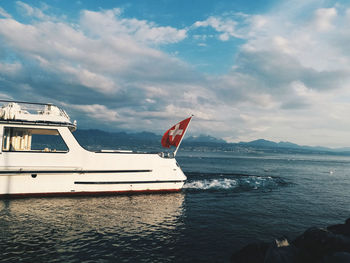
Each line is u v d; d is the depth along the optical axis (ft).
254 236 36.78
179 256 29.53
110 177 56.95
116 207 49.34
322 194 77.05
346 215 51.55
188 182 85.61
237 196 67.72
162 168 62.80
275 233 38.42
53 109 56.90
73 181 53.98
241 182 93.25
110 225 39.42
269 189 82.23
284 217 48.21
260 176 118.93
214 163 233.35
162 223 41.70
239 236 36.60
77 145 53.93
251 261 26.76
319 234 28.32
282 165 265.95
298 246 29.14
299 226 42.63
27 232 34.96
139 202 54.13
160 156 63.67
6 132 51.24
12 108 50.24
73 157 53.36
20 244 31.07
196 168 156.87
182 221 43.27
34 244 31.24
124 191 58.75
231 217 46.91
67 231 36.06
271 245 27.35
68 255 28.73
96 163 55.31
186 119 67.82
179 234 36.83
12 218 40.19
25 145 56.44
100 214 44.57
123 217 43.68
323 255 24.75
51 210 45.11
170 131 70.38
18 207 45.60
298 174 154.30
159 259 28.58
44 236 33.88
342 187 96.43
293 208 56.08
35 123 51.44
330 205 60.75
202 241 34.37
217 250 31.48
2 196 49.65
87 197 54.80
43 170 51.06
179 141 67.51
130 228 38.55
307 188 89.45
